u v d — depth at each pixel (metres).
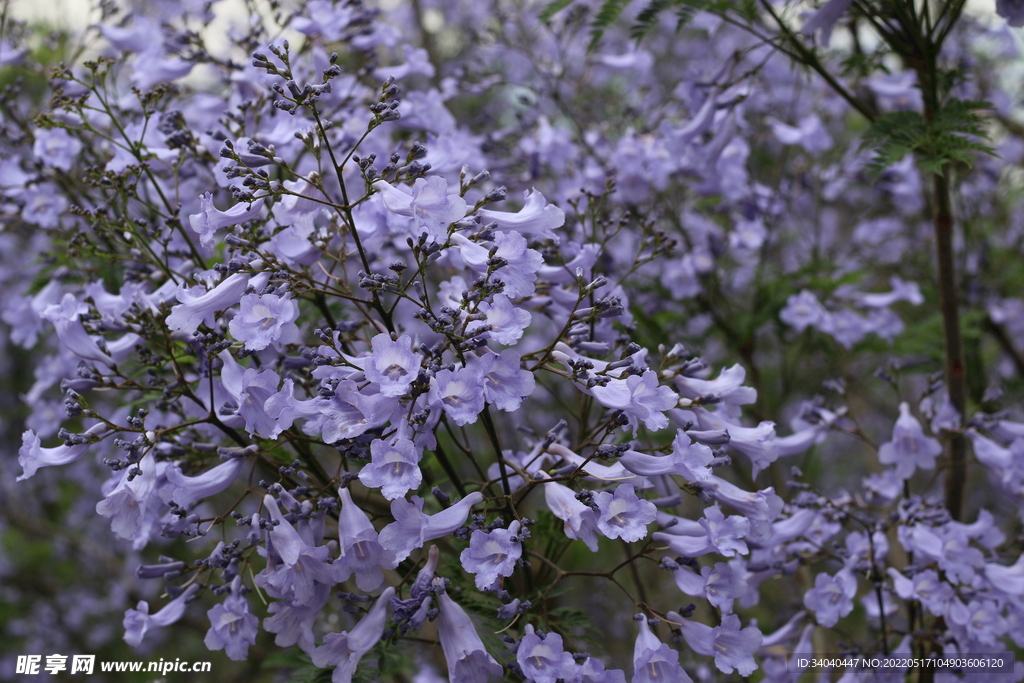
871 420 9.56
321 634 5.46
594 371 2.96
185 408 3.52
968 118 3.63
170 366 4.12
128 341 3.67
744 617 6.53
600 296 3.76
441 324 2.63
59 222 4.84
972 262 7.29
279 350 3.11
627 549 4.65
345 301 4.05
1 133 4.72
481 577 2.54
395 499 2.54
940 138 3.60
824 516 4.20
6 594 10.37
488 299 2.85
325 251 3.20
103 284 4.18
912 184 6.76
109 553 10.40
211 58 4.55
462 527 2.69
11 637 10.10
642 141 5.70
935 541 3.90
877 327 6.04
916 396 8.92
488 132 6.05
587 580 6.78
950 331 4.38
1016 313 7.38
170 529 2.99
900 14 3.84
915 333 6.30
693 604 2.95
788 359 6.83
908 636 4.17
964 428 4.33
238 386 3.03
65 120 4.45
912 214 7.91
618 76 7.71
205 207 2.88
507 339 2.64
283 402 2.71
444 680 5.44
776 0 4.90
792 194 6.64
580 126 6.10
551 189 6.07
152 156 3.89
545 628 2.98
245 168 2.82
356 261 3.67
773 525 4.02
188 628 8.94
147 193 4.23
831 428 4.49
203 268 3.93
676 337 5.90
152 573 3.13
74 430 5.33
